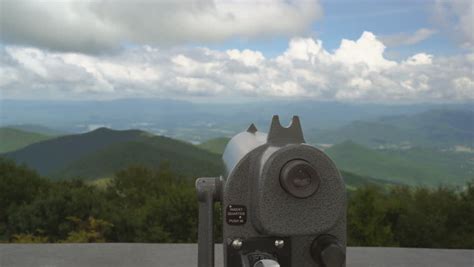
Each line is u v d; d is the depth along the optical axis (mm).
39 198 9438
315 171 1748
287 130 1912
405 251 5137
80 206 8953
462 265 4570
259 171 1797
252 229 1871
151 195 12688
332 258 1791
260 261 1698
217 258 4434
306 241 1889
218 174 2520
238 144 2139
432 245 11156
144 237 8477
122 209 9719
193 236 8703
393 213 10938
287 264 1882
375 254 4992
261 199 1768
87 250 4969
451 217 12242
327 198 1818
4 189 11477
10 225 9055
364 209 9602
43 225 8742
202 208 2271
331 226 1824
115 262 4539
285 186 1737
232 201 1866
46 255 4742
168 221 8758
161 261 4605
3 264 4410
